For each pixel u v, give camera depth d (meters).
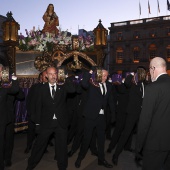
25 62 6.84
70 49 7.38
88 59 7.01
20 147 5.24
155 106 2.52
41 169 3.94
